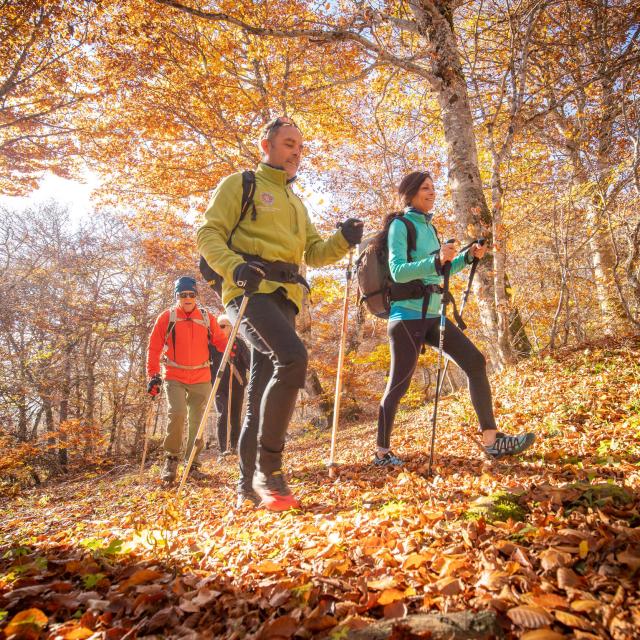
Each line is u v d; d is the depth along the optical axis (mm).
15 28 12008
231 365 6590
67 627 1563
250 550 2119
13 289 18453
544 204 7543
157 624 1575
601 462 3053
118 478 8000
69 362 18141
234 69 11484
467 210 7102
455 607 1439
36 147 14898
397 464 3854
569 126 9836
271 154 3160
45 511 4961
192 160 14117
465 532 1923
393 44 8891
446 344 3699
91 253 19109
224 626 1541
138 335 18234
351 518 2500
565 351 6941
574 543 1682
